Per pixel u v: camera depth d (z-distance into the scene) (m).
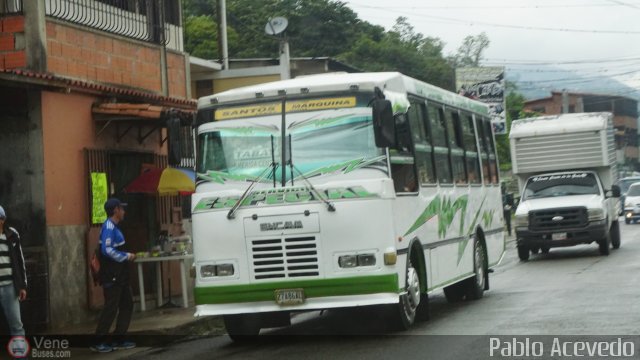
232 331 12.65
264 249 11.45
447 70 52.69
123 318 12.67
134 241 17.03
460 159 15.75
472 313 14.05
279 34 27.78
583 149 26.00
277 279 11.39
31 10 14.52
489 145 18.50
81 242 14.93
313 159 11.52
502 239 19.11
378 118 11.13
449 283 14.38
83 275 14.91
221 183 11.76
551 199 25.62
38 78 13.68
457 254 15.02
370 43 50.03
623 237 33.38
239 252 11.53
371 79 11.81
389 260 11.24
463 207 15.59
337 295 11.31
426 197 13.20
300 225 11.34
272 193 11.49
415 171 12.78
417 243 12.58
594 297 15.09
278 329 14.06
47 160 14.25
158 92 18.06
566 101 66.00
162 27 18.12
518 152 26.61
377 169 11.38
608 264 22.19
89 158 15.16
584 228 24.66
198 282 11.71
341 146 11.50
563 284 17.86
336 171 11.42
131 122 16.22
